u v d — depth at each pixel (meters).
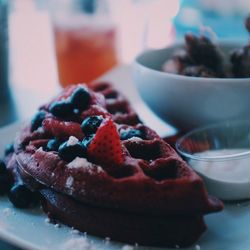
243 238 0.31
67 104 0.37
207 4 0.69
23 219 0.33
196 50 0.45
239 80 0.40
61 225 0.32
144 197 0.29
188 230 0.30
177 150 0.38
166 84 0.42
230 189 0.36
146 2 0.74
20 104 0.58
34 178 0.33
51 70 0.70
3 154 0.42
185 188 0.29
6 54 0.58
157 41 0.67
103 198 0.30
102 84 0.48
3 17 0.56
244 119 0.41
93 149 0.32
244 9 0.68
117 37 0.62
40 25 0.87
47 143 0.36
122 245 0.30
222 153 0.40
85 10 0.59
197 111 0.41
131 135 0.36
